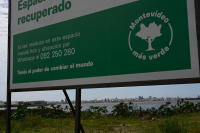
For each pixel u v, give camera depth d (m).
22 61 6.93
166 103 12.14
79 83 5.57
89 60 5.47
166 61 4.33
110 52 5.13
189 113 11.58
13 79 7.09
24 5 7.13
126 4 4.99
